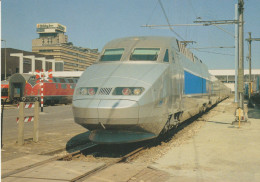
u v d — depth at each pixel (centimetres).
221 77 7162
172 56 912
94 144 879
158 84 764
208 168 589
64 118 1714
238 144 851
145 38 915
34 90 2891
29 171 557
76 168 578
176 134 1082
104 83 722
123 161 673
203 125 1356
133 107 677
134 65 800
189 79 1171
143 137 747
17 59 8275
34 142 901
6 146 837
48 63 9081
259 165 613
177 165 613
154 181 500
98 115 675
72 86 3456
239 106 1350
